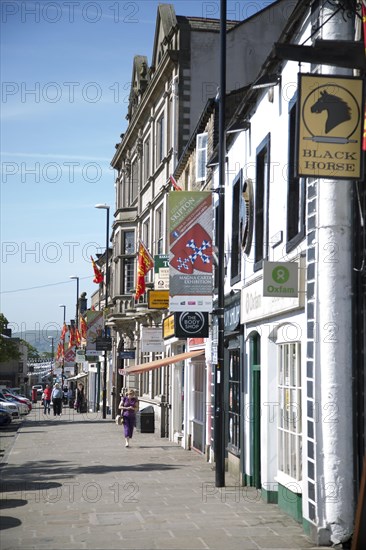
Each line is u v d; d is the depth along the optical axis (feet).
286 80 44.83
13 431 116.88
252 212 53.93
